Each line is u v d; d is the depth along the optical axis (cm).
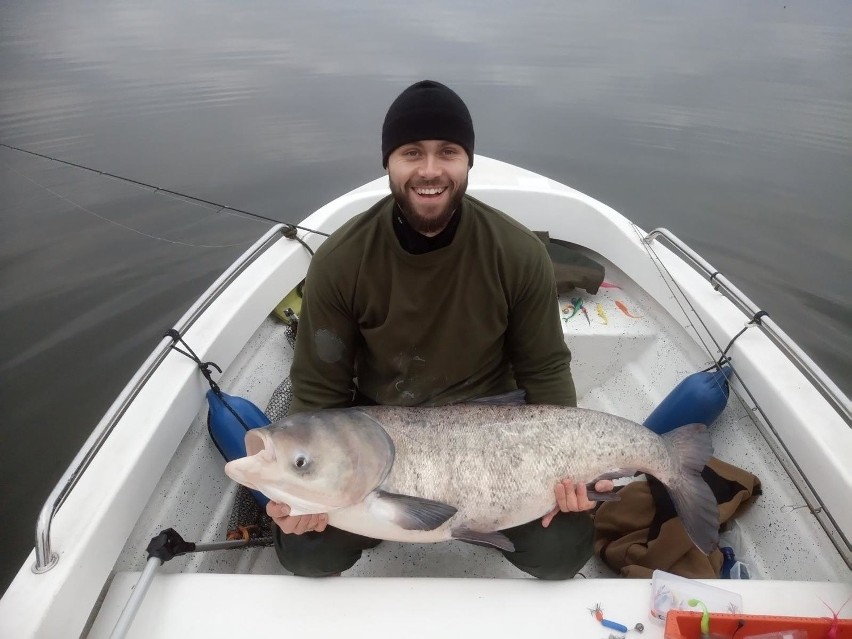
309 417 176
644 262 325
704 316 274
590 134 847
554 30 1469
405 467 180
